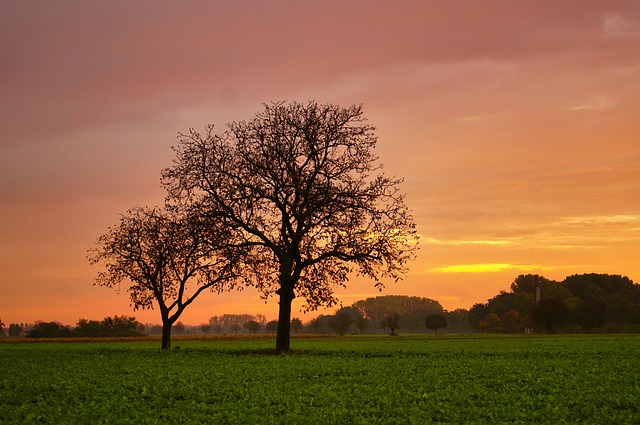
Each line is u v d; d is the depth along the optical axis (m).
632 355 50.84
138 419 21.59
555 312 167.62
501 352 56.09
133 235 60.75
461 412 22.92
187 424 20.73
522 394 26.28
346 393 27.52
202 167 52.38
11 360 45.94
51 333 159.50
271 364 40.56
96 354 53.06
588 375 33.53
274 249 51.25
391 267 50.91
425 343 84.31
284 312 52.91
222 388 28.81
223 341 103.69
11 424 20.64
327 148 52.66
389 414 22.53
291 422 21.03
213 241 51.72
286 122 52.94
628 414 21.86
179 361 43.50
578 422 20.81
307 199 51.19
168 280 60.38
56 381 31.30
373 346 73.81
